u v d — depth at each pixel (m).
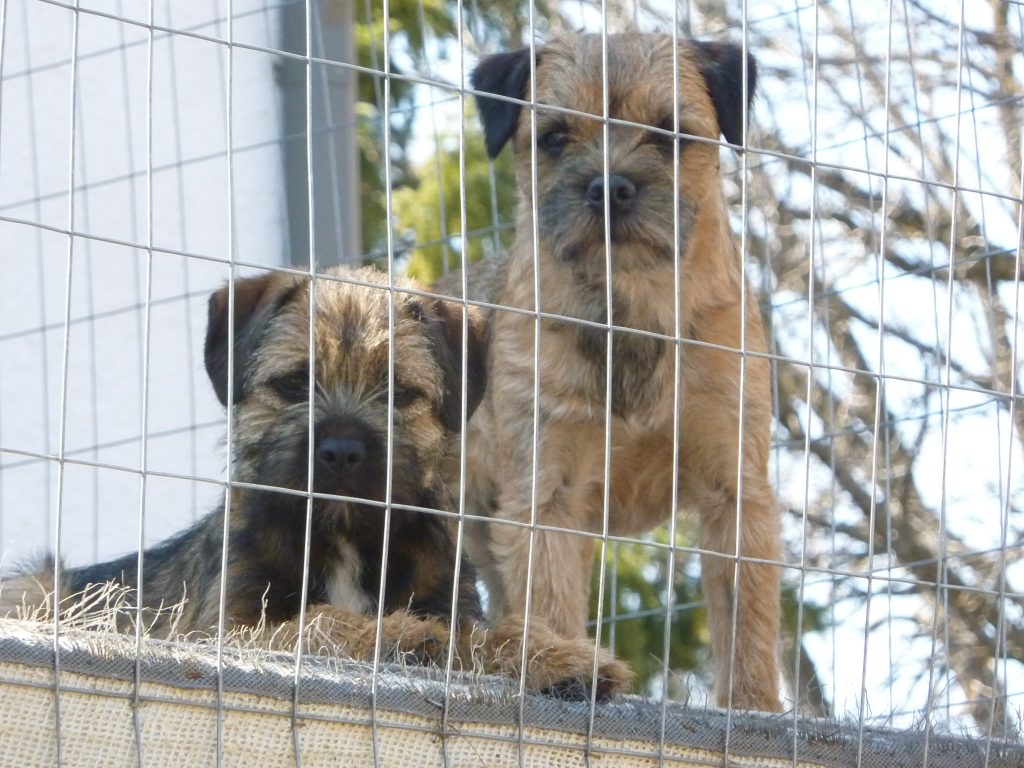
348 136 11.73
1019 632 13.48
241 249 11.37
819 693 9.24
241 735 4.96
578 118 8.96
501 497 9.09
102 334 11.19
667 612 5.65
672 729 5.66
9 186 11.12
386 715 5.18
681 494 9.38
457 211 16.12
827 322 11.47
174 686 4.89
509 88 9.44
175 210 11.34
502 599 9.74
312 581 7.88
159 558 9.27
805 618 13.10
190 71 11.47
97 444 10.54
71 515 10.94
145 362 4.65
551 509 8.91
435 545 8.03
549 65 9.30
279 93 11.52
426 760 5.21
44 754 4.67
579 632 8.81
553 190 8.80
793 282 14.41
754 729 5.84
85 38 11.32
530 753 5.40
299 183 11.48
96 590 8.11
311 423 5.37
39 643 4.79
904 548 14.00
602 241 8.55
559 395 8.90
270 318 8.20
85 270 11.20
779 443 10.55
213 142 11.42
